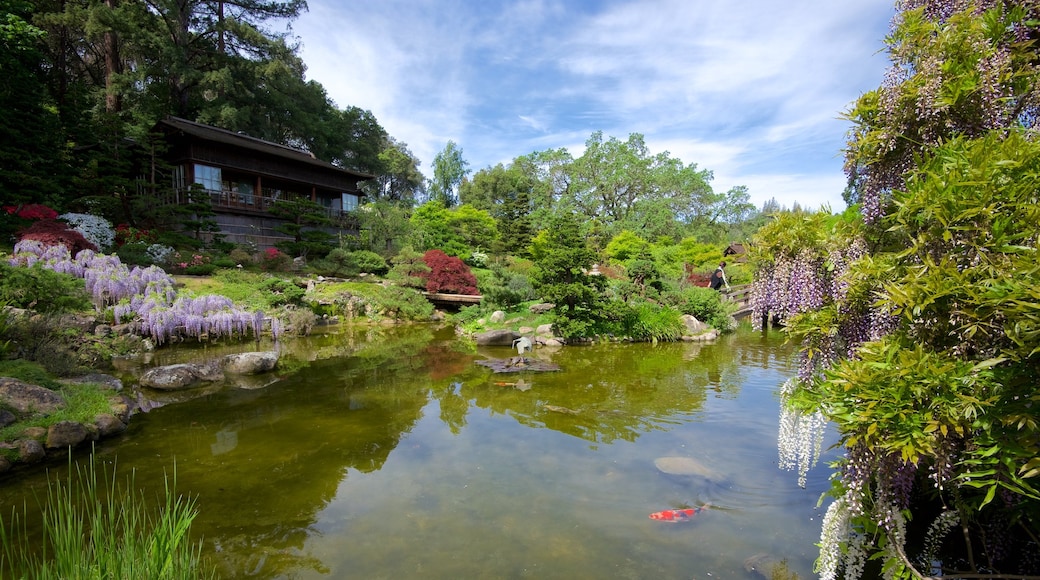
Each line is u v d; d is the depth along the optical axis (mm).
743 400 7492
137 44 20969
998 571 2920
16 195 13359
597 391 8078
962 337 2418
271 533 3852
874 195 3459
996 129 2875
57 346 7734
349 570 3383
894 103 3211
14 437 5055
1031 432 2055
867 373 2465
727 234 48781
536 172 45688
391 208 25406
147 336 10695
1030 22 2979
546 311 14227
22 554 2945
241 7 25766
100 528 2795
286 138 30828
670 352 11688
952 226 2436
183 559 2965
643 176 38219
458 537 3787
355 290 17203
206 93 24828
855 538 3174
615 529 3881
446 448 5621
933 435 2260
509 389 8219
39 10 18812
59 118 16094
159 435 6027
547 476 4848
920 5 3678
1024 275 2094
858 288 3199
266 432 6156
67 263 10859
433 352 11656
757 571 3316
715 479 4719
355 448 5633
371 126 38219
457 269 19281
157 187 18094
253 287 14320
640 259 15961
